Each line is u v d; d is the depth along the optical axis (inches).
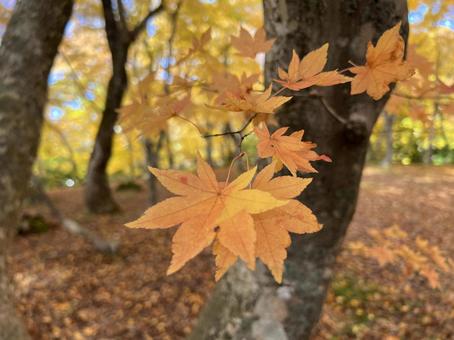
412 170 631.2
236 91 44.4
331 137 66.4
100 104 454.9
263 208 20.2
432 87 57.7
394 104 72.5
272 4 64.0
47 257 249.3
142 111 53.6
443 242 290.7
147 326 175.3
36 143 112.2
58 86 369.4
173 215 21.9
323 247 72.5
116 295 201.5
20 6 109.2
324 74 30.8
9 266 109.1
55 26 110.1
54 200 458.3
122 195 468.1
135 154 600.4
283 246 22.9
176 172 23.8
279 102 27.9
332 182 69.1
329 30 60.5
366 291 209.2
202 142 499.8
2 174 101.6
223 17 259.9
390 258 105.3
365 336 170.1
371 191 465.4
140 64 342.3
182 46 281.0
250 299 72.9
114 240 282.7
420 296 203.6
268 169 26.0
